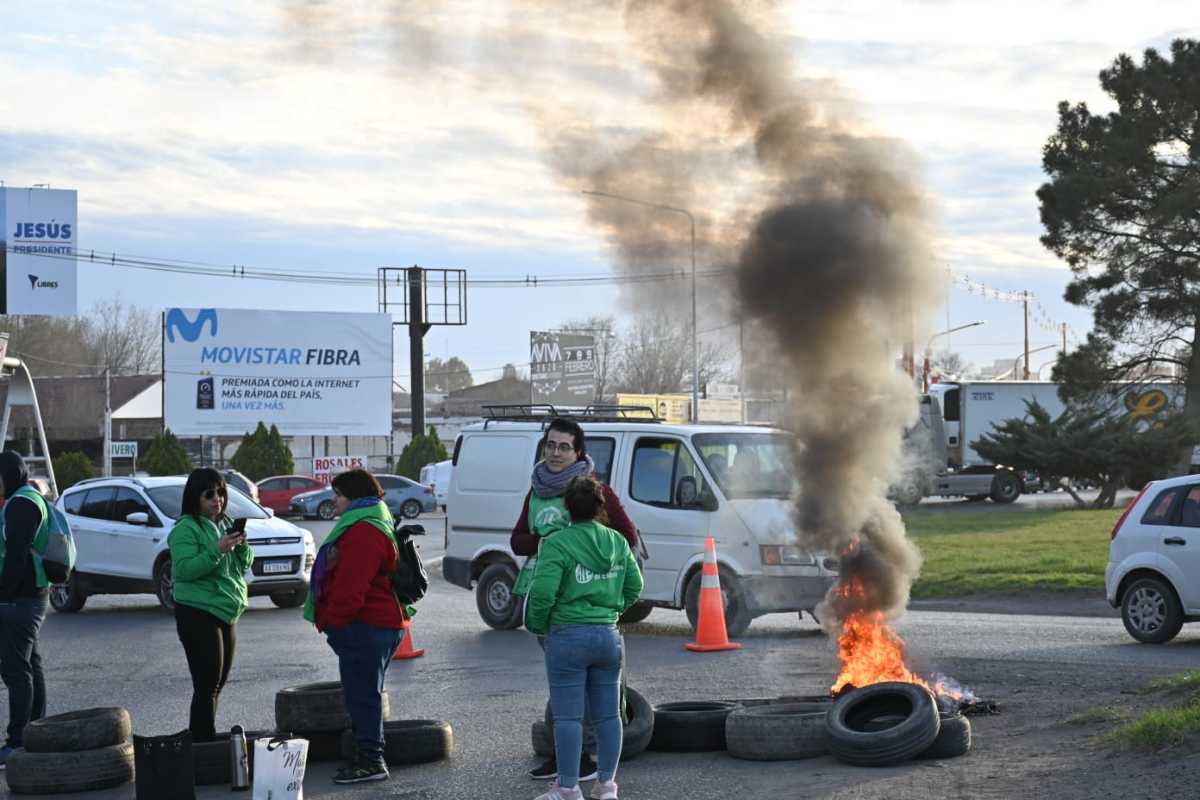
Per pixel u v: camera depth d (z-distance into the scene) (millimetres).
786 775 7965
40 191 60031
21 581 9180
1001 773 7613
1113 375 51000
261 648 15336
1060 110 51750
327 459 61812
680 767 8367
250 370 65625
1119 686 10844
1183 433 43906
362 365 67188
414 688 12203
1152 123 48875
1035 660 12625
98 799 8211
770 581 14922
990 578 20422
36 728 8492
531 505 8086
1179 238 48500
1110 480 44250
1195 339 50281
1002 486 50125
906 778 7629
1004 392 50531
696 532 15344
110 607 21359
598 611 7328
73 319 108438
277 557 19422
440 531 41531
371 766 8312
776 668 12688
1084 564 21422
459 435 17812
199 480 8836
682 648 14414
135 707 11641
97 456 72312
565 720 7297
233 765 8289
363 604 8219
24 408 72438
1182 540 13977
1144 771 7242
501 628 16875
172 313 64688
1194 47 48969
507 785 8172
